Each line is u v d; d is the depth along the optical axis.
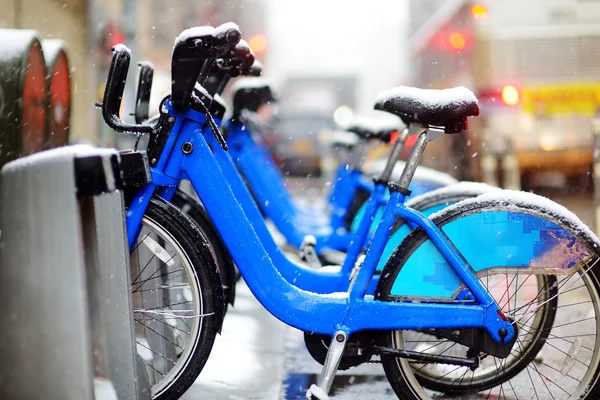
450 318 3.09
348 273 3.78
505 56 9.46
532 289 3.48
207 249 3.10
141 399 2.88
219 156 3.72
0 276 2.36
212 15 17.44
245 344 4.41
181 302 3.48
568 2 9.34
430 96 3.11
